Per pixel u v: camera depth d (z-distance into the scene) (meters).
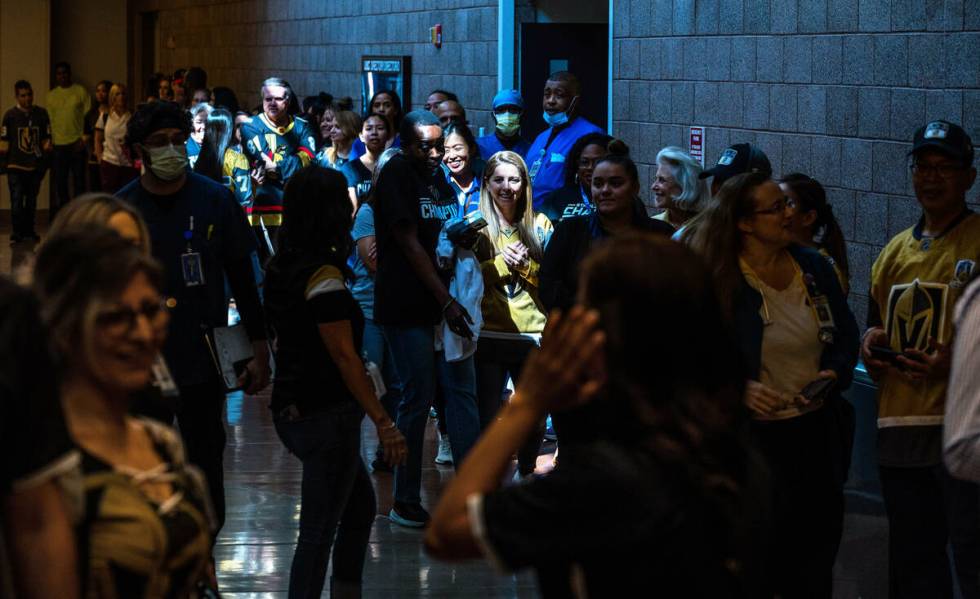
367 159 9.65
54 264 2.73
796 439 4.79
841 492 4.89
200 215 5.41
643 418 2.26
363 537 5.32
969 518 4.69
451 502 2.30
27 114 19.30
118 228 3.77
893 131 8.20
